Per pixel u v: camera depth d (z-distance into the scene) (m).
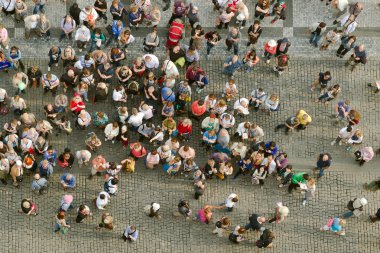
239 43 27.34
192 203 24.77
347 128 24.94
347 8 28.08
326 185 25.36
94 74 25.92
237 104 25.38
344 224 23.84
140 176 25.03
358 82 26.98
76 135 25.38
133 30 27.16
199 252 24.12
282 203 25.00
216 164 24.25
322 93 26.58
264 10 26.75
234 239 23.80
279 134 25.98
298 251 24.36
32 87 25.89
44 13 27.08
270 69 26.95
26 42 26.67
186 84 24.72
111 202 24.56
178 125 25.08
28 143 23.66
